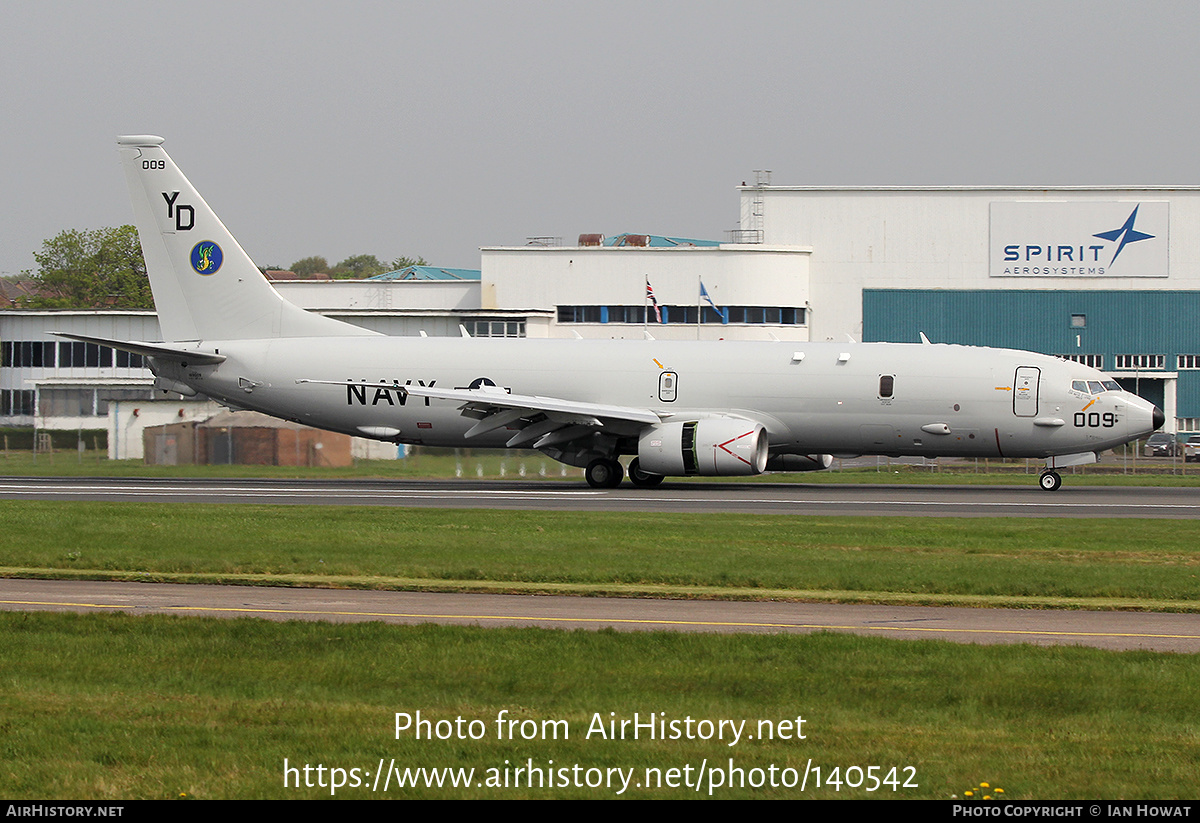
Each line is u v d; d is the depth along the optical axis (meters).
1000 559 104.56
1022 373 177.38
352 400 193.00
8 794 46.84
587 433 184.25
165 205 199.62
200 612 79.50
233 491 177.00
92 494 170.62
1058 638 72.75
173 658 66.06
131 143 199.00
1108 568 99.25
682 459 175.62
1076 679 61.78
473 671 63.22
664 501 160.50
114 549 105.94
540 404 175.88
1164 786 47.75
